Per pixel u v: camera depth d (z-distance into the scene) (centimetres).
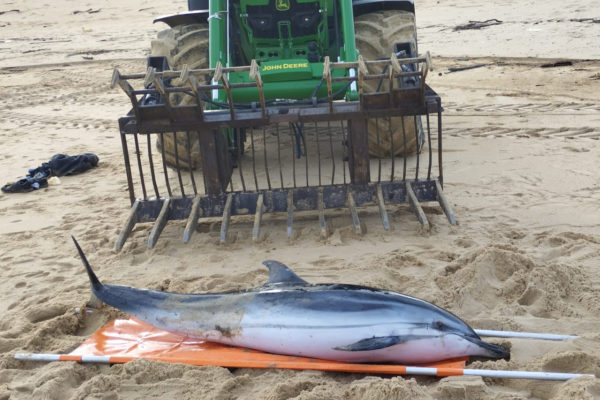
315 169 787
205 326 400
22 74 1912
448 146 875
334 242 573
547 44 1612
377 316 362
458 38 1825
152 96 630
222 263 549
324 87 702
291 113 576
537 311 436
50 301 489
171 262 559
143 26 2880
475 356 378
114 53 2230
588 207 629
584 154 805
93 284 439
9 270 566
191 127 581
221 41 727
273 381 369
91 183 830
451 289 463
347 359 376
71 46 2478
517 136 908
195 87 549
